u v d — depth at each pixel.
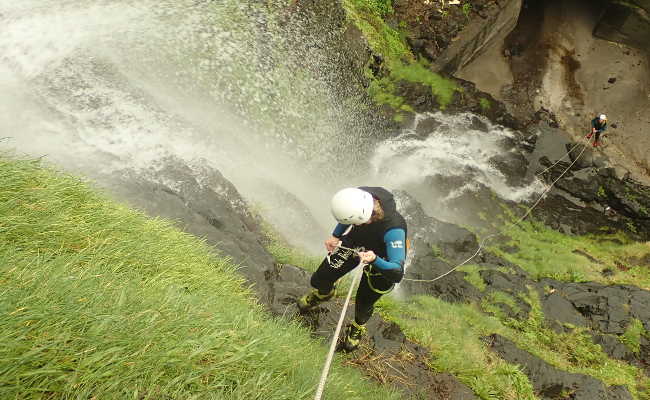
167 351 1.95
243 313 3.04
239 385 2.11
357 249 3.55
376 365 4.18
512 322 8.07
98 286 2.24
